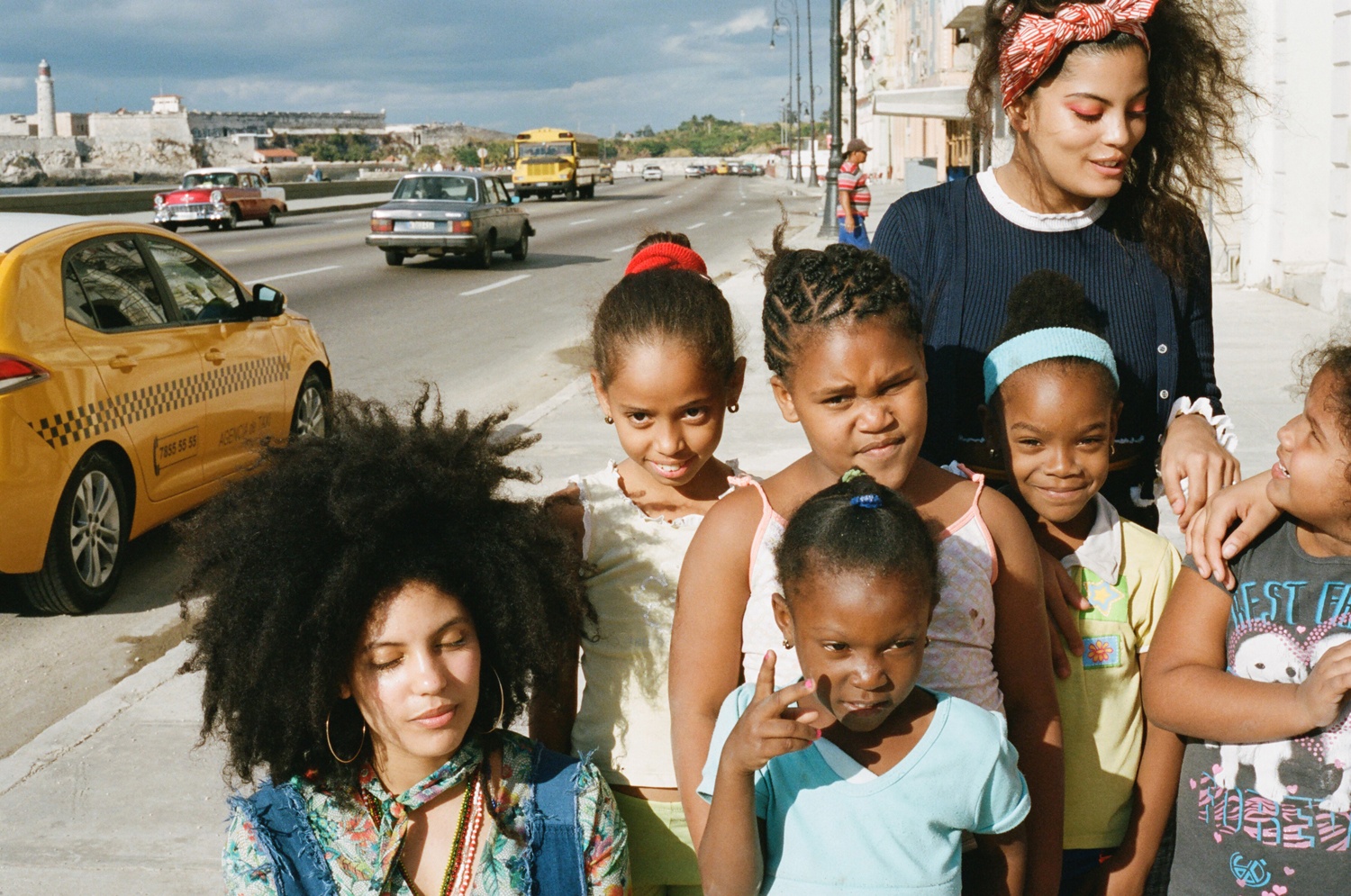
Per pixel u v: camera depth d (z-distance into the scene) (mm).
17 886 2910
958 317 2277
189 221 29031
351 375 10289
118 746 3615
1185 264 2309
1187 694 1763
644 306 2029
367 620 1712
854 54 35812
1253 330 10234
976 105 2355
